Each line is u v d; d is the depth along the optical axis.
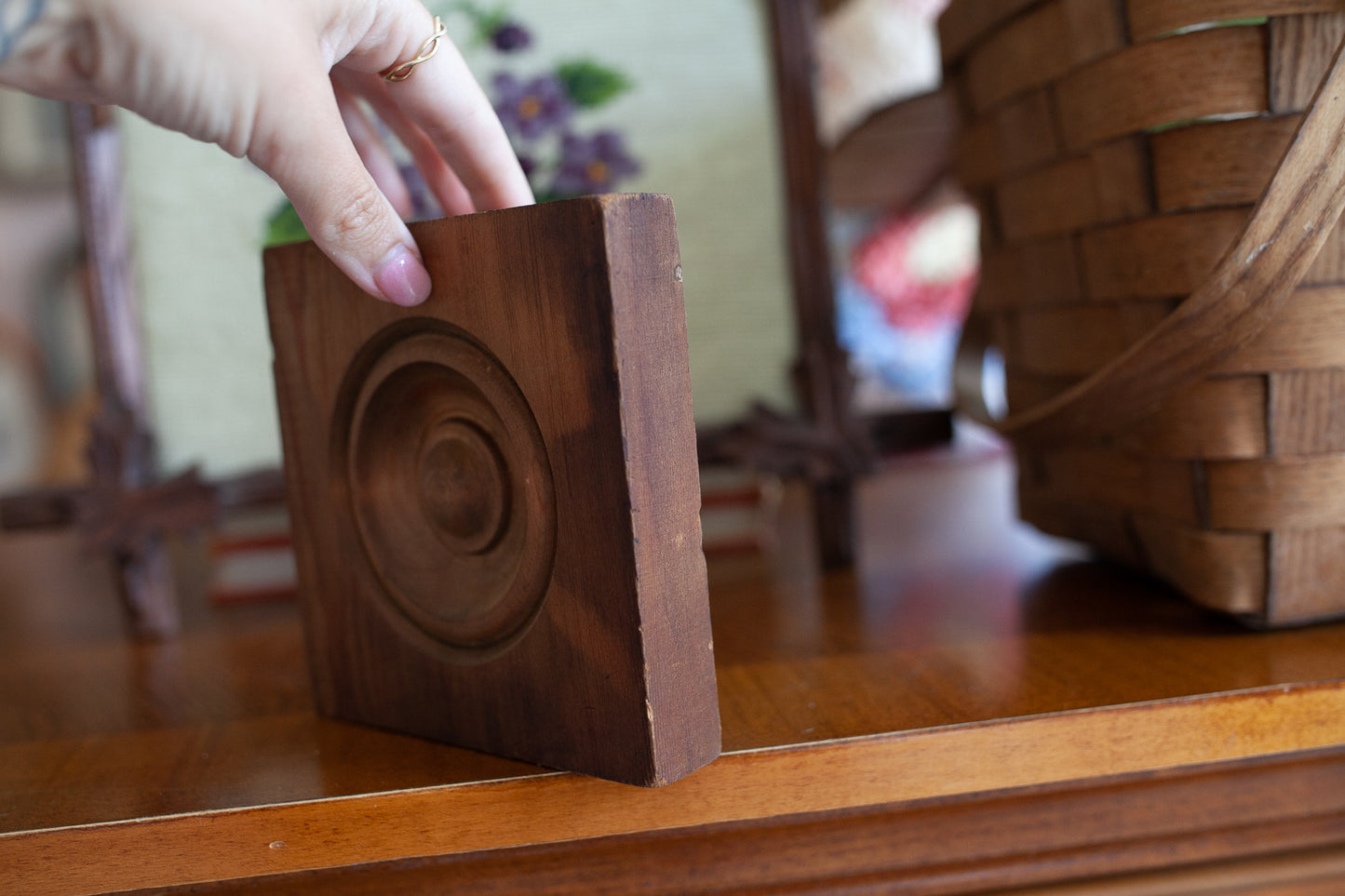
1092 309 0.47
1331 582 0.43
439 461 0.39
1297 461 0.42
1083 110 0.45
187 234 0.54
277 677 0.48
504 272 0.36
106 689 0.47
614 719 0.36
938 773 0.39
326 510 0.42
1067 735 0.39
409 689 0.41
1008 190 0.51
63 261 1.13
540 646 0.37
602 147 0.56
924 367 0.93
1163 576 0.47
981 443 0.92
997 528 0.63
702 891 0.40
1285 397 0.42
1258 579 0.43
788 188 0.56
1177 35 0.42
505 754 0.39
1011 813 0.41
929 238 0.93
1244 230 0.39
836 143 0.63
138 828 0.37
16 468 1.09
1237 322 0.40
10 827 0.37
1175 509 0.45
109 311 0.53
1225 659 0.42
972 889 0.41
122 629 0.56
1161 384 0.42
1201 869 0.41
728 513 0.62
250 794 0.38
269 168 0.35
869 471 0.56
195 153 0.54
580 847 0.39
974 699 0.40
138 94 0.33
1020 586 0.52
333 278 0.40
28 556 0.79
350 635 0.42
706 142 0.56
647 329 0.35
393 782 0.38
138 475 0.53
